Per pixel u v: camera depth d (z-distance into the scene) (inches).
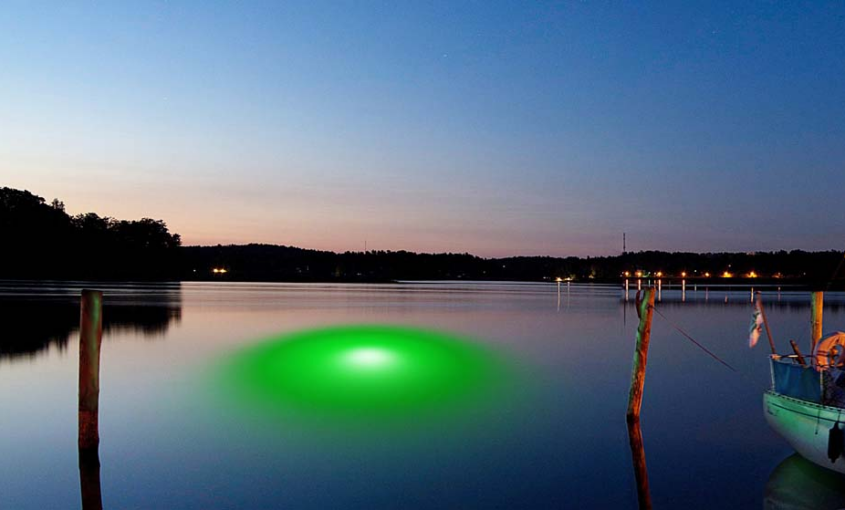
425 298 4212.6
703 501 497.7
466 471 564.1
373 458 597.6
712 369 1168.8
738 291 6451.8
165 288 4896.7
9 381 906.7
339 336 1614.2
